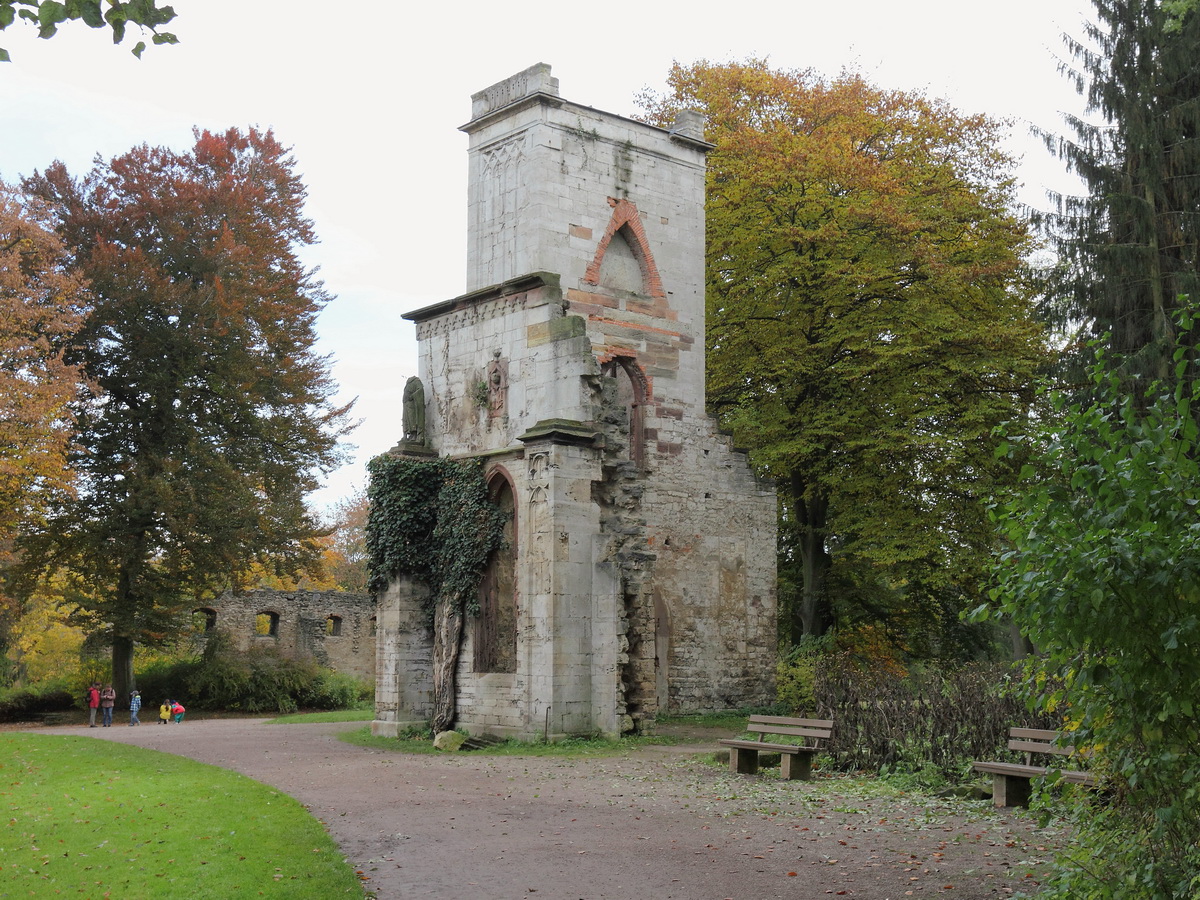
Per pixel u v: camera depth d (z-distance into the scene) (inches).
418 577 1211.2
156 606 1835.6
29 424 1625.2
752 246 1562.5
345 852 542.3
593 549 1093.1
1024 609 344.5
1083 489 349.1
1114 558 319.3
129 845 540.4
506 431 1169.4
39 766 868.6
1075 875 364.2
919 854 506.3
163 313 1927.9
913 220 1469.0
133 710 1702.8
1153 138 1375.5
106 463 1908.2
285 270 2167.8
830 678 800.9
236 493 1892.2
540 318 1150.3
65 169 1995.6
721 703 1358.3
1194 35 1386.6
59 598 2071.9
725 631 1375.5
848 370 1485.0
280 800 680.4
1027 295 1583.4
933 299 1492.4
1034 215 1475.1
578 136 1310.3
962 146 1700.3
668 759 903.7
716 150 1577.3
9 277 1627.7
